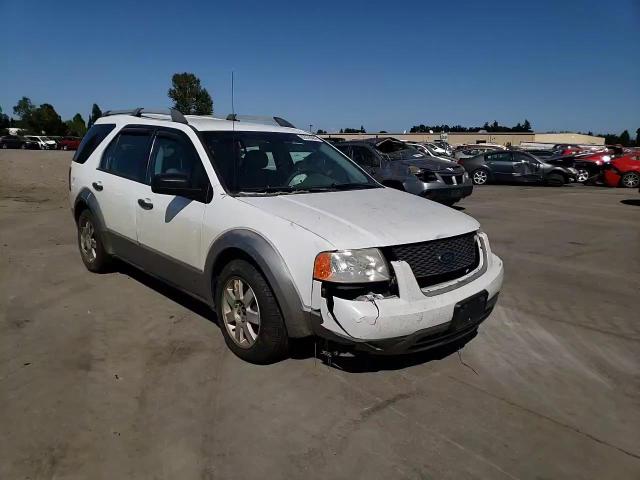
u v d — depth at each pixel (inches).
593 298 207.9
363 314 117.3
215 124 178.9
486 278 141.0
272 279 130.4
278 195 153.3
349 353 130.8
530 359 151.5
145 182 183.6
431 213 147.8
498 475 101.0
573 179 781.3
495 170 786.2
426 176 406.0
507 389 133.8
